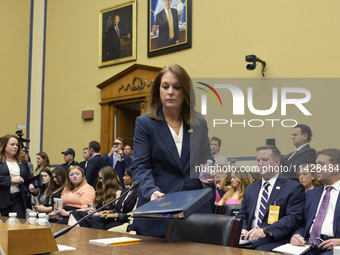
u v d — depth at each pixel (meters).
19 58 11.92
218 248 1.82
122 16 10.14
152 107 2.57
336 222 3.31
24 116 11.87
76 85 11.09
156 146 2.49
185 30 8.95
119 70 10.19
